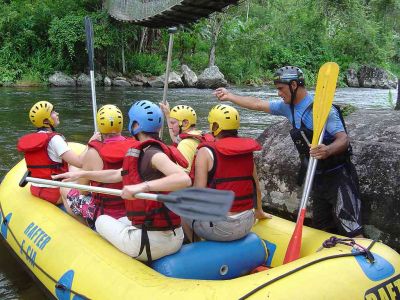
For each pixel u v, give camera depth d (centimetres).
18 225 339
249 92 1744
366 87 2467
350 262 234
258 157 437
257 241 269
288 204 406
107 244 270
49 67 1859
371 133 395
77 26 1880
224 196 194
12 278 331
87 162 293
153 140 236
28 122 901
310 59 2622
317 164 298
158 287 224
